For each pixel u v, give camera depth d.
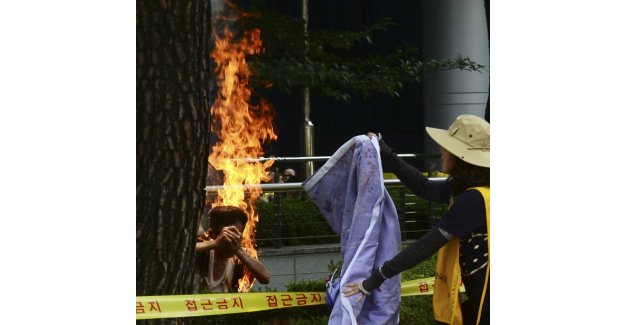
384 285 5.80
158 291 6.15
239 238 7.20
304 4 17.58
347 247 5.84
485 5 21.02
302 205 11.69
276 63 13.12
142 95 6.07
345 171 6.03
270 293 6.45
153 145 6.08
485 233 5.35
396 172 6.35
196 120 6.15
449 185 6.00
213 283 7.35
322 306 7.31
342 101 28.16
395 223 5.93
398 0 27.53
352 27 27.39
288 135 26.14
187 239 6.22
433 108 22.25
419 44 27.53
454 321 5.45
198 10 6.13
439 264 5.60
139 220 6.13
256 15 13.16
